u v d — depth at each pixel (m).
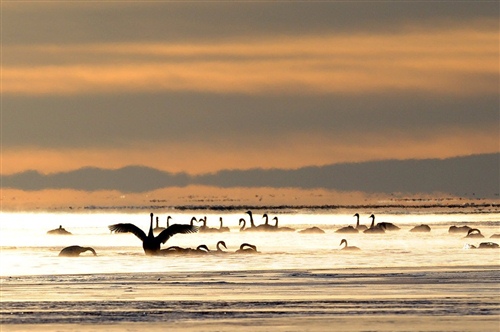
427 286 85.19
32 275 99.50
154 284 89.06
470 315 67.44
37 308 71.88
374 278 93.12
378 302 74.31
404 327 62.81
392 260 122.50
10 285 88.50
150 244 131.00
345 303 73.94
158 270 107.12
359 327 62.94
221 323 64.88
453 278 92.12
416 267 107.31
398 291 81.50
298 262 119.56
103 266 113.44
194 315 68.25
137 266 113.12
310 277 95.12
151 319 66.69
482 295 78.12
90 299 77.06
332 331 61.62
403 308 70.94
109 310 70.75
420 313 68.44
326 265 114.06
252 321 65.62
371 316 67.38
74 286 87.38
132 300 76.56
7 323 65.06
